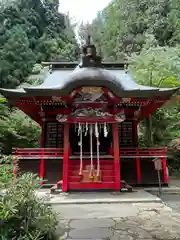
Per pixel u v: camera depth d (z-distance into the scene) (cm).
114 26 4188
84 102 934
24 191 348
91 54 888
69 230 470
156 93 891
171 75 1591
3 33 3045
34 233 324
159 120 1725
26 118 1831
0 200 325
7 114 1866
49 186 1020
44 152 1048
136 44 3244
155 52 1814
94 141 1159
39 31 3762
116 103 951
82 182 893
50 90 868
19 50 2897
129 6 3981
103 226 494
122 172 1062
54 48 3519
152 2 3606
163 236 434
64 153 918
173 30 3112
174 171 1447
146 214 585
